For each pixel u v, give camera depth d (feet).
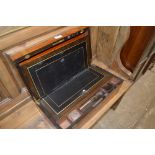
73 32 3.17
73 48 3.41
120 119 5.69
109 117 5.73
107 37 3.84
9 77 2.72
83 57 3.83
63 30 3.02
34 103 3.33
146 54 3.75
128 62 4.13
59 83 3.54
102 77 3.81
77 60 3.70
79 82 3.71
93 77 3.83
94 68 4.12
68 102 3.22
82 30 3.35
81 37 3.45
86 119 3.17
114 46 3.85
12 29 2.32
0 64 2.47
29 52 2.62
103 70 4.03
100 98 3.29
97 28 3.86
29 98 3.33
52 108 3.11
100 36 4.01
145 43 3.47
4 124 2.96
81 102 3.22
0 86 2.70
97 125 5.48
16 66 2.56
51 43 2.89
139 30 3.43
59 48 3.10
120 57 4.21
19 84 3.00
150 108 6.11
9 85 2.82
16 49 2.50
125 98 6.43
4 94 2.88
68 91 3.48
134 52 3.81
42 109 3.10
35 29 2.60
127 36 3.43
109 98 3.64
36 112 3.18
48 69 3.12
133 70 4.14
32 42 2.65
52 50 2.98
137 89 6.84
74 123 2.85
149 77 7.46
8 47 2.43
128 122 5.61
